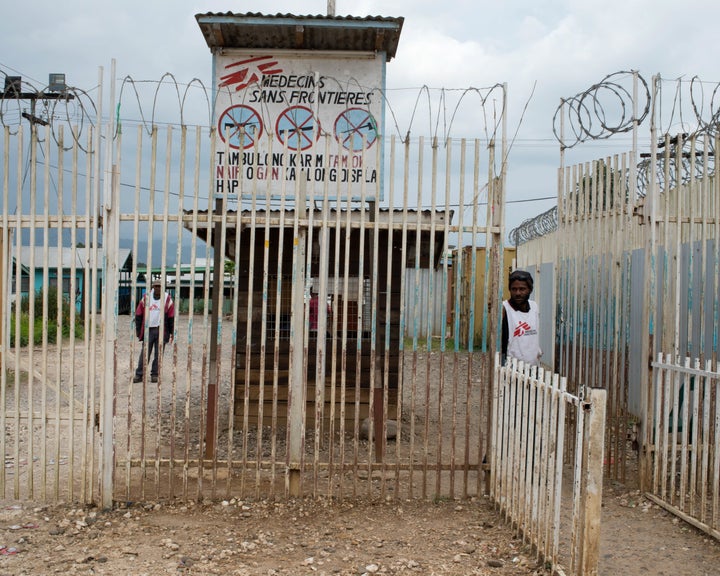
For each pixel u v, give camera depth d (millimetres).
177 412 9383
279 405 8180
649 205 6086
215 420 5555
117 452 7121
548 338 12727
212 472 5512
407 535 4875
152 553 4508
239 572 4223
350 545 4688
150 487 5801
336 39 6531
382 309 8125
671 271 6215
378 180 5562
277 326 5504
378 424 6918
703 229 6059
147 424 8492
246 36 6430
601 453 3672
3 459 5484
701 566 4461
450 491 5625
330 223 5523
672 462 5461
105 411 5316
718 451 4875
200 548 4605
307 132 6465
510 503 5035
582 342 6859
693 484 5191
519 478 4816
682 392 6398
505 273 17609
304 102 6496
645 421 5910
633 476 6480
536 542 4410
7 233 5324
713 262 6383
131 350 5414
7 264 5355
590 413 3672
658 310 6555
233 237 7930
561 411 4035
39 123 5242
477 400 10617
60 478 6094
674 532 5059
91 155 5250
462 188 5469
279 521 5121
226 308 24828
